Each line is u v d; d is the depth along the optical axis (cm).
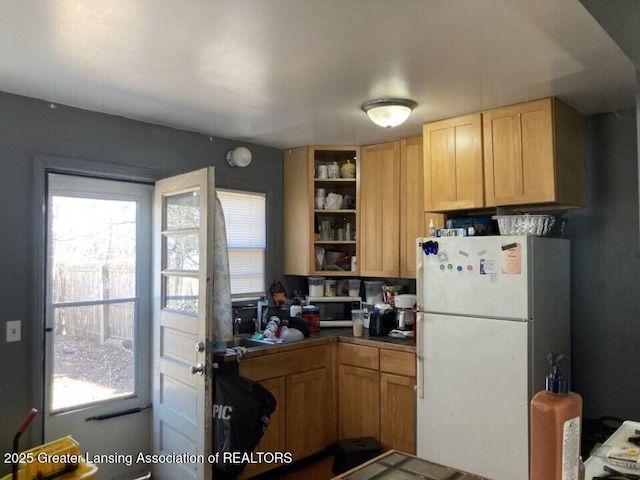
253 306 377
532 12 179
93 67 232
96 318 308
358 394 350
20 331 268
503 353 262
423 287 296
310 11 178
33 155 275
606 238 303
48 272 286
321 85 257
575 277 312
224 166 374
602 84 256
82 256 302
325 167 404
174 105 291
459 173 309
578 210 312
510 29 193
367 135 365
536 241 264
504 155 290
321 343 353
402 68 234
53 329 288
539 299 265
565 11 178
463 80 250
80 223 301
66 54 216
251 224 395
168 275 309
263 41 204
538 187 276
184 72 238
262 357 313
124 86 258
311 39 202
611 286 300
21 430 230
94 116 300
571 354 310
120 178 316
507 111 289
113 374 315
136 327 327
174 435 297
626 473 138
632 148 295
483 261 272
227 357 291
